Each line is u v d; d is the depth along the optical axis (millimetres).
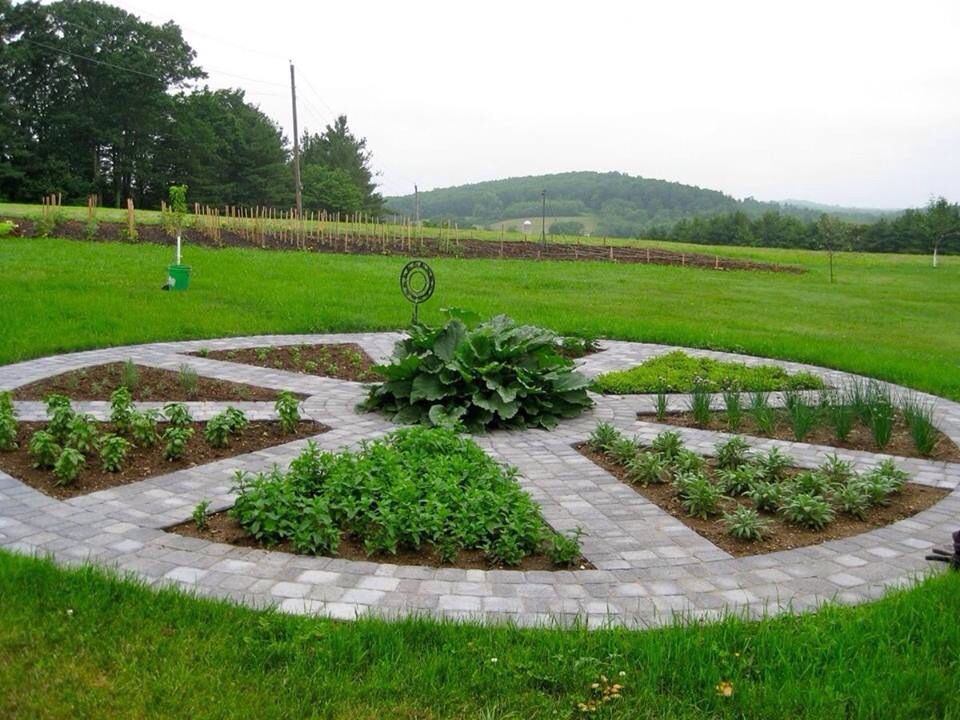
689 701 3195
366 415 8031
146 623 3641
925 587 4148
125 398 6855
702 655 3443
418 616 3785
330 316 13703
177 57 55594
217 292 15648
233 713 3043
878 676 3330
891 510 5730
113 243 23391
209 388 8844
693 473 6070
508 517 4844
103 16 52344
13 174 46719
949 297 25203
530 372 8156
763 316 17875
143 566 4398
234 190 60750
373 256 27469
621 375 10000
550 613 3965
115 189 55812
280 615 3754
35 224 24297
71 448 5984
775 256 44000
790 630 3684
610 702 3174
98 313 12516
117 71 50844
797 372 10750
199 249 24266
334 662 3373
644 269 29984
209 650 3439
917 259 45781
